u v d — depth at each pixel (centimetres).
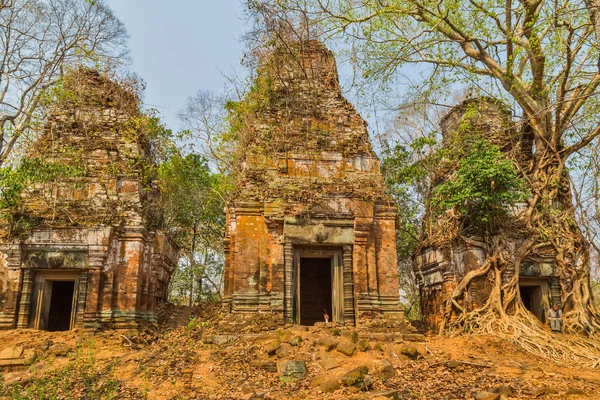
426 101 1791
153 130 1858
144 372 1103
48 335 1375
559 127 1744
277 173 1538
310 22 1616
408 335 1379
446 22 1609
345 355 1152
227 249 1570
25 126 1633
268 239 1454
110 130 1686
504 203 1745
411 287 2697
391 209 1570
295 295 1455
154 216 1711
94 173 1595
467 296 1669
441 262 1833
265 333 1295
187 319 1658
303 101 1656
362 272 1470
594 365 1247
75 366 1170
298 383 1017
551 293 1708
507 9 1603
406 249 2403
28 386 1070
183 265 2595
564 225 1727
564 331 1574
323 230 1477
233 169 1945
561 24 1552
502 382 1023
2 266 1473
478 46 1719
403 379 1048
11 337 1341
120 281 1505
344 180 1545
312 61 1753
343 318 1449
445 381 1038
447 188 1733
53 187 1540
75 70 1736
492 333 1471
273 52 1709
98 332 1419
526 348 1351
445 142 2148
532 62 1692
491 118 1978
